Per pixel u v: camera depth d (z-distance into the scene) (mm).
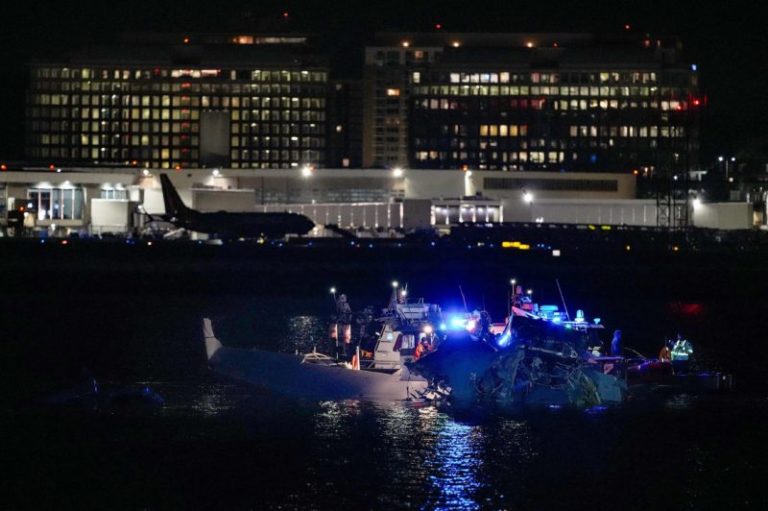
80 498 145375
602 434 173875
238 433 173375
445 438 170875
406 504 143375
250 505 142125
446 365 193750
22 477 153875
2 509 142375
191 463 159125
